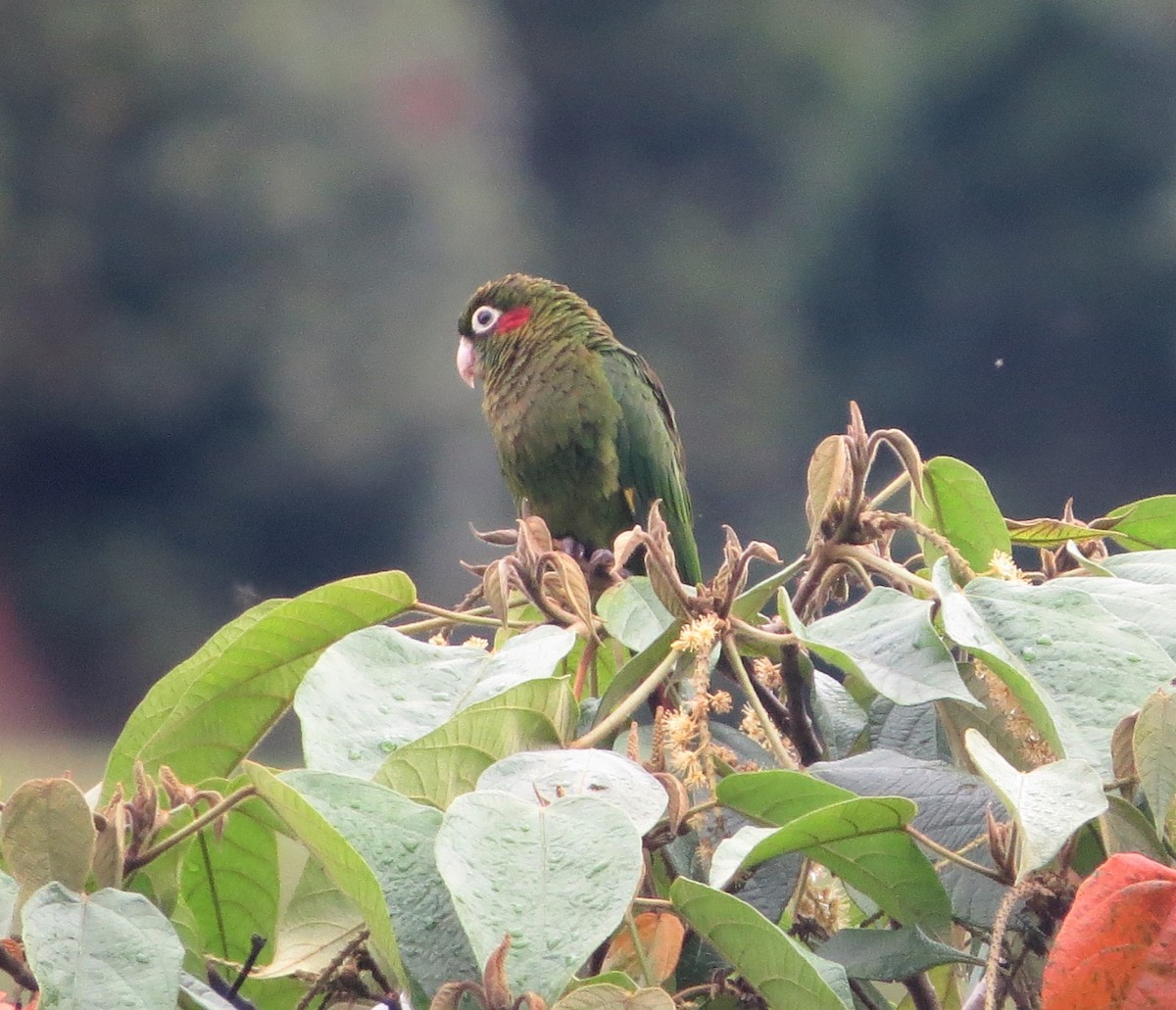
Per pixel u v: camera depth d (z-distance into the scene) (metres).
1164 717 1.51
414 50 25.95
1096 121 28.23
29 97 23.84
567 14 31.28
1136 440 27.31
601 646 2.27
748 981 1.46
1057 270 27.42
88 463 24.39
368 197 24.64
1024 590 1.73
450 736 1.58
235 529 24.55
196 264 24.17
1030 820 1.37
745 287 29.81
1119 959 1.35
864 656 1.69
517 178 28.78
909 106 29.19
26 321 23.77
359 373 24.23
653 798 1.44
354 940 1.68
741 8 31.09
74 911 1.34
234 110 24.28
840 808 1.51
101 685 23.75
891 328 29.25
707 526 28.09
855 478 1.98
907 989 1.91
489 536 2.41
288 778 1.40
